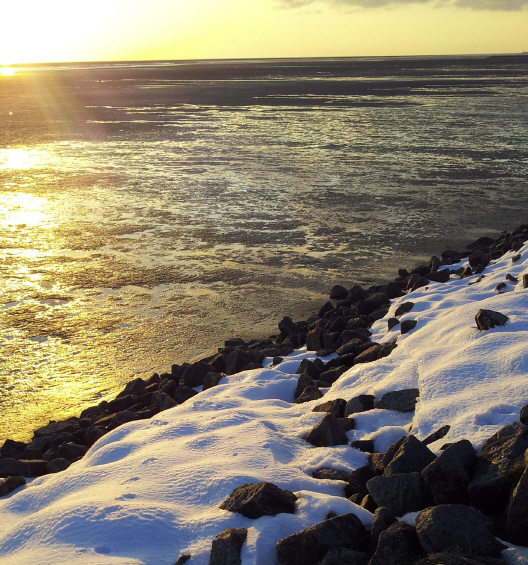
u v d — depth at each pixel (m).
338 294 12.61
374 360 7.56
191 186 24.17
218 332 10.99
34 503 4.98
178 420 6.12
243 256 15.45
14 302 12.38
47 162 30.11
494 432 4.41
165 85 109.56
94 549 3.84
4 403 8.68
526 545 3.54
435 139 37.31
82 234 17.39
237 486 4.36
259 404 6.69
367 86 94.19
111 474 4.90
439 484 3.98
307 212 19.98
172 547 3.89
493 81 104.56
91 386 9.13
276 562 3.73
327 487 4.54
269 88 94.12
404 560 3.47
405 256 15.41
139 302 12.41
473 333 6.41
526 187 23.62
